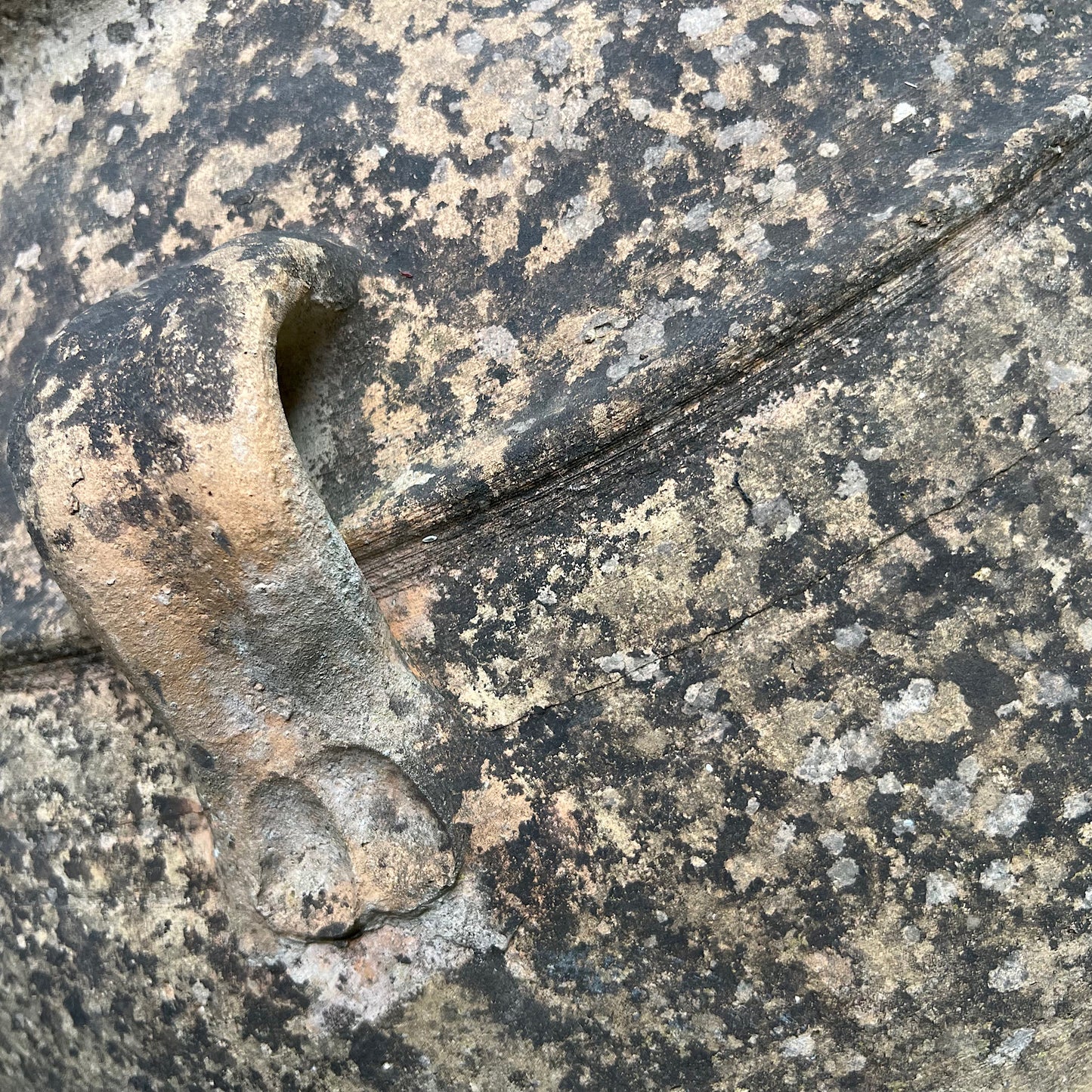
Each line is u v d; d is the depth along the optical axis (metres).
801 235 0.24
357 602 0.23
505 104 0.26
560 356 0.25
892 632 0.23
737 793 0.23
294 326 0.24
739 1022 0.23
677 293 0.24
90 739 0.27
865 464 0.23
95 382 0.22
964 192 0.23
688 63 0.25
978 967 0.23
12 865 0.28
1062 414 0.23
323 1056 0.25
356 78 0.27
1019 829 0.23
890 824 0.23
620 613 0.24
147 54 0.29
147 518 0.22
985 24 0.25
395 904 0.24
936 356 0.23
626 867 0.24
